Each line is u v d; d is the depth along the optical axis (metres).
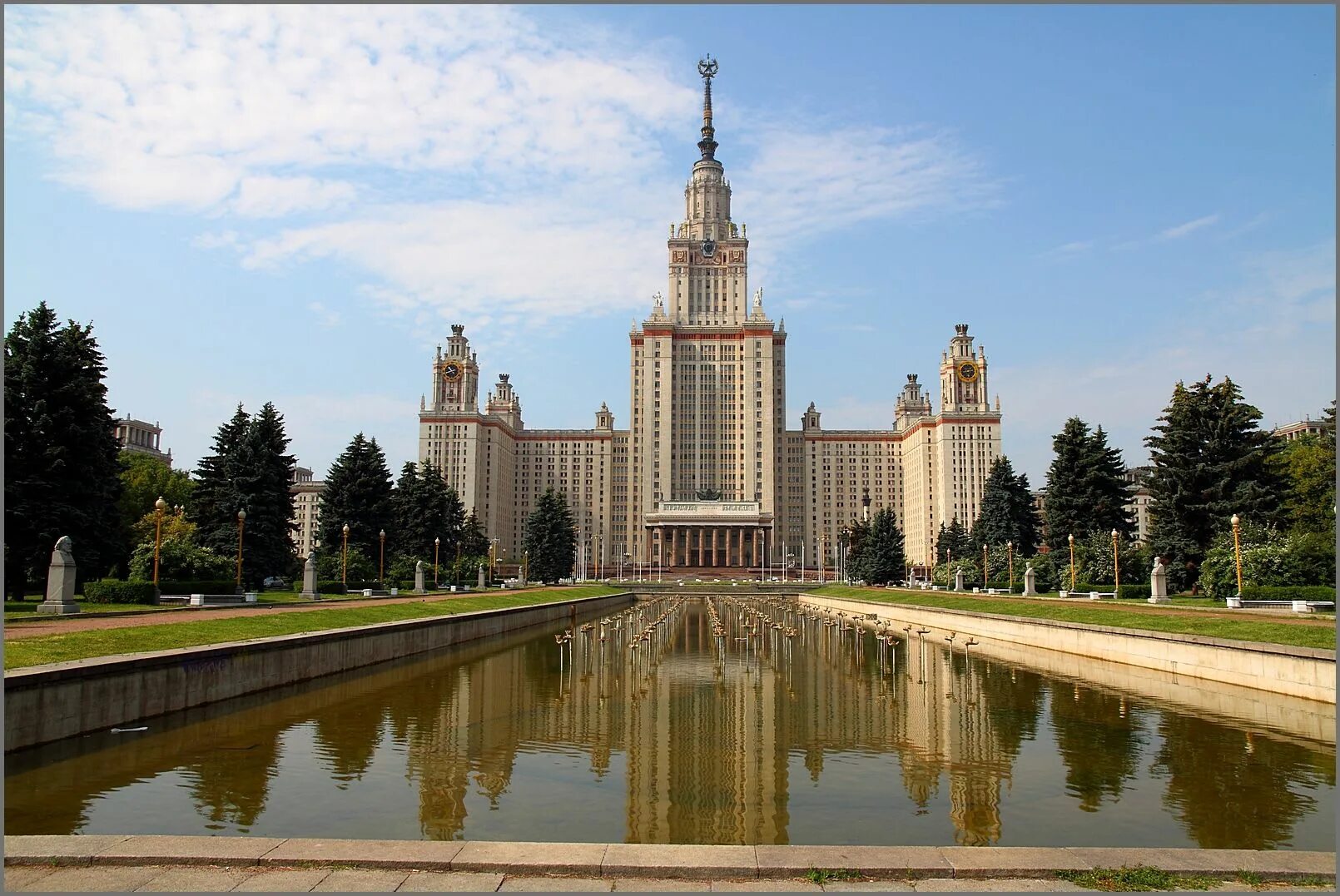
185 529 82.94
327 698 37.78
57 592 42.75
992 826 20.14
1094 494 95.00
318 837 18.92
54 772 23.55
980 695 39.84
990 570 113.38
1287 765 25.34
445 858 13.37
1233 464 73.62
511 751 28.00
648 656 57.59
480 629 68.38
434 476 124.00
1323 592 57.94
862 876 13.02
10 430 57.91
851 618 101.62
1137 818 20.59
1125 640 47.69
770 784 24.22
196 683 32.16
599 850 13.77
